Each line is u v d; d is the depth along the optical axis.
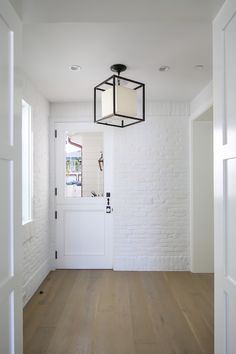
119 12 1.33
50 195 3.73
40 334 2.16
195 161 3.64
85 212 3.78
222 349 1.24
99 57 2.36
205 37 2.03
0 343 1.05
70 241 3.76
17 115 1.21
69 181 3.81
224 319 1.22
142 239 3.70
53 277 3.44
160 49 2.22
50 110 3.71
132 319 2.40
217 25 1.30
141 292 2.98
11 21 1.15
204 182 3.64
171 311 2.55
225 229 1.21
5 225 1.09
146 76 2.79
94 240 3.77
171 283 3.24
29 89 2.87
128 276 3.47
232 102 1.13
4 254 1.08
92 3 1.24
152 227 3.70
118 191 3.71
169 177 3.71
